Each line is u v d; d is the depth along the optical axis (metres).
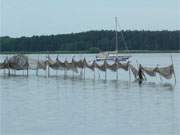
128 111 106.75
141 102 120.94
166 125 91.00
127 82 184.12
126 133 84.94
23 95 139.75
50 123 93.94
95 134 84.38
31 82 189.38
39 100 127.25
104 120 96.25
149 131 86.06
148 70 183.50
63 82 188.38
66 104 118.69
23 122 94.88
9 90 155.50
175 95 135.88
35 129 88.44
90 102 122.06
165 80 190.12
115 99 127.75
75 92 147.25
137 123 93.00
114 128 88.75
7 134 84.88
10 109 110.94
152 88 158.25
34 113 105.06
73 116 101.00
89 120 96.56
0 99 130.00
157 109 109.00
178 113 103.19
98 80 196.50
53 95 139.25
